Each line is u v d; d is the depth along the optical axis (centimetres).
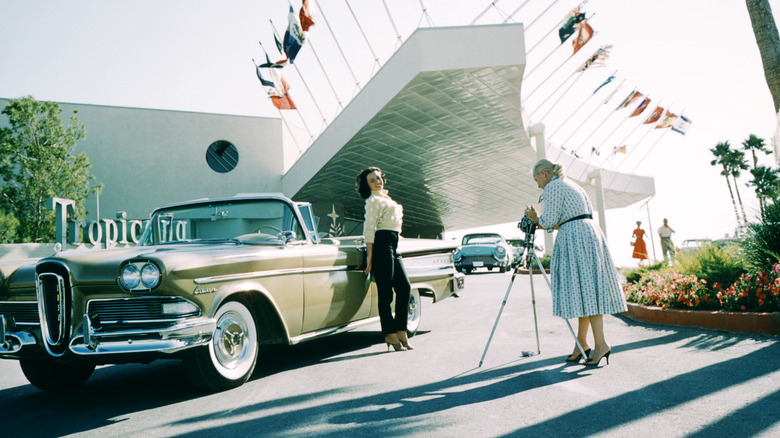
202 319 362
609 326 621
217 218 483
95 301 356
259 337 439
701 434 252
